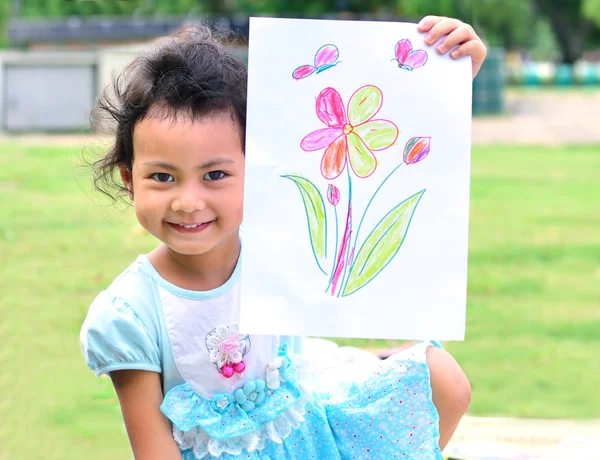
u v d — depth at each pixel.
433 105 1.53
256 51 1.51
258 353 1.64
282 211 1.51
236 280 1.64
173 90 1.49
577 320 3.78
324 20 1.51
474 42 1.54
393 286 1.53
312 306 1.52
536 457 2.14
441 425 1.70
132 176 1.58
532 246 5.16
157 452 1.57
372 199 1.53
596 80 21.23
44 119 10.76
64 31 11.95
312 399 1.70
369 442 1.67
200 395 1.61
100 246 4.91
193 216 1.49
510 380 3.08
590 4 24.25
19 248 4.81
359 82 1.52
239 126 1.54
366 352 2.24
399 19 13.84
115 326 1.55
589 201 6.63
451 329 1.53
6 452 2.38
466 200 1.53
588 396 2.90
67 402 2.75
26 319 3.59
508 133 11.34
